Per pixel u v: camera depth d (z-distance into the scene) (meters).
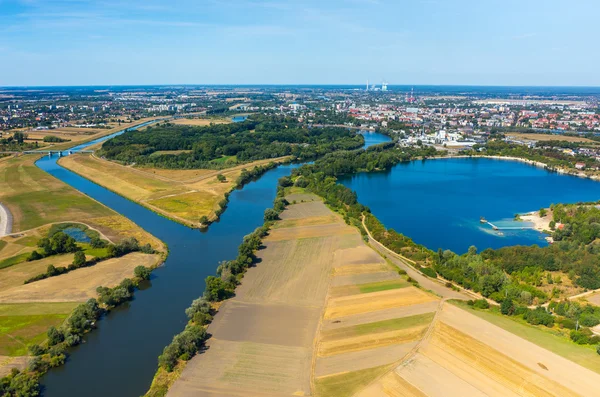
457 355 102.00
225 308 130.00
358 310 125.75
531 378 93.31
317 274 152.62
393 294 134.75
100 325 126.06
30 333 117.69
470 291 140.62
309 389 93.19
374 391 91.38
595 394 88.50
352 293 137.00
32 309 130.00
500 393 89.75
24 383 95.69
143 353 112.44
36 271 155.75
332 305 129.75
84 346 115.62
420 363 99.62
